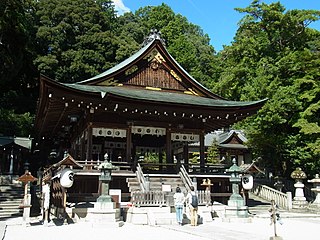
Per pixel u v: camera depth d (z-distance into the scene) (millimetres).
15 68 37344
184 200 15750
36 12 46562
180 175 20859
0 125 37000
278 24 32219
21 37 37125
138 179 19422
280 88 27969
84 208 16203
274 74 30219
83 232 12625
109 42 46312
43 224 14844
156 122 23516
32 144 38188
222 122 26234
